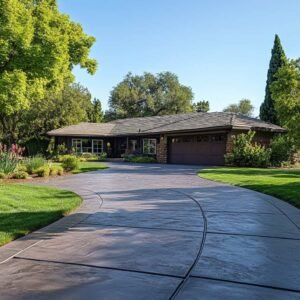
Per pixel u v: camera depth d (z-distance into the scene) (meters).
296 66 19.22
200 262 3.97
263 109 32.50
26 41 13.31
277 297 3.07
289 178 13.26
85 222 6.08
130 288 3.27
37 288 3.31
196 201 8.20
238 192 9.68
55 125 34.84
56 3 17.89
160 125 30.70
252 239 4.94
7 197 8.59
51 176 15.05
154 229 5.52
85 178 14.05
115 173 16.52
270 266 3.83
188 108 59.75
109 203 8.00
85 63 19.86
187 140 26.62
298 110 18.72
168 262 3.98
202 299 3.03
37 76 14.20
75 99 36.78
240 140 22.62
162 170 18.45
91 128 34.94
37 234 5.34
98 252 4.39
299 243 4.73
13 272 3.75
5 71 13.55
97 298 3.07
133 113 58.94
